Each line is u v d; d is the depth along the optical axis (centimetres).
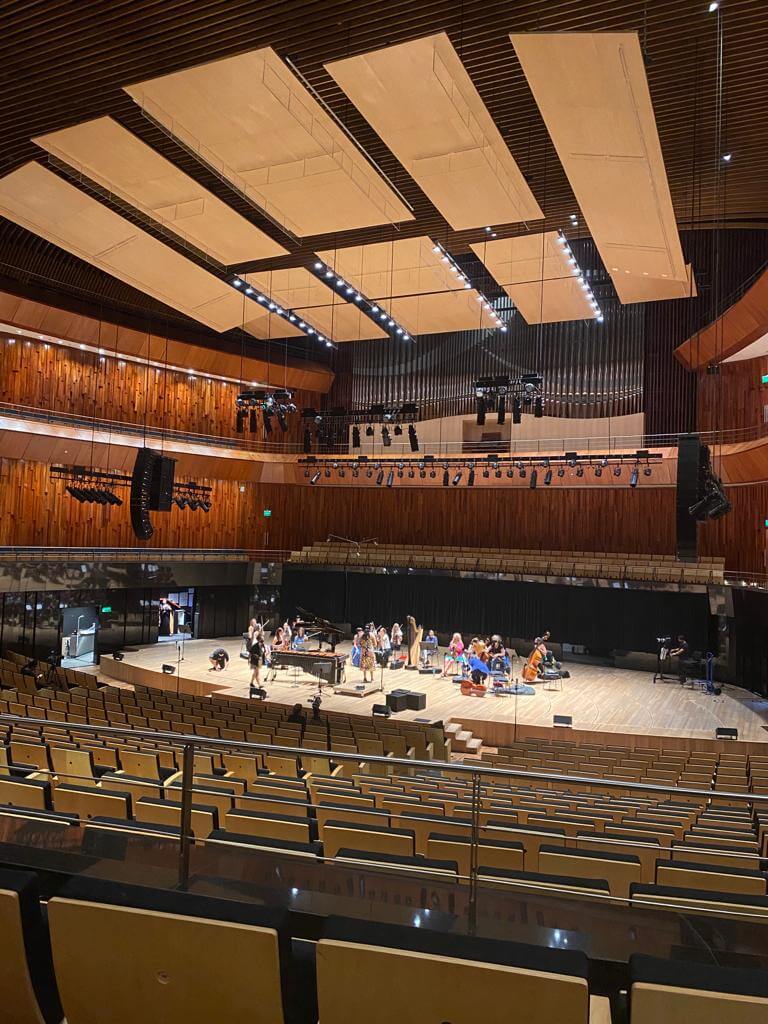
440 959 200
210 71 952
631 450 2162
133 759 717
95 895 229
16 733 853
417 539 2472
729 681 1870
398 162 1248
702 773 1023
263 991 211
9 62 1002
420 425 2492
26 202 1391
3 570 1833
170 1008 219
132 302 2081
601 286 2211
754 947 255
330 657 1772
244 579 2411
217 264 1603
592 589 2058
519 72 985
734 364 1977
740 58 929
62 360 2094
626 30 883
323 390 2614
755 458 1730
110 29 927
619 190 1161
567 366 2305
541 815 621
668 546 2142
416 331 2094
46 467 2050
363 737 1106
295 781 643
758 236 1952
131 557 2162
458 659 1862
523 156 1180
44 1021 233
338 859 347
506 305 2406
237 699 1538
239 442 2473
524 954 204
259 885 288
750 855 470
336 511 2567
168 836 335
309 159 1138
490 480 2292
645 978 194
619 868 424
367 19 899
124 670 1995
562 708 1590
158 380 2336
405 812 527
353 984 207
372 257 1592
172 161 1248
